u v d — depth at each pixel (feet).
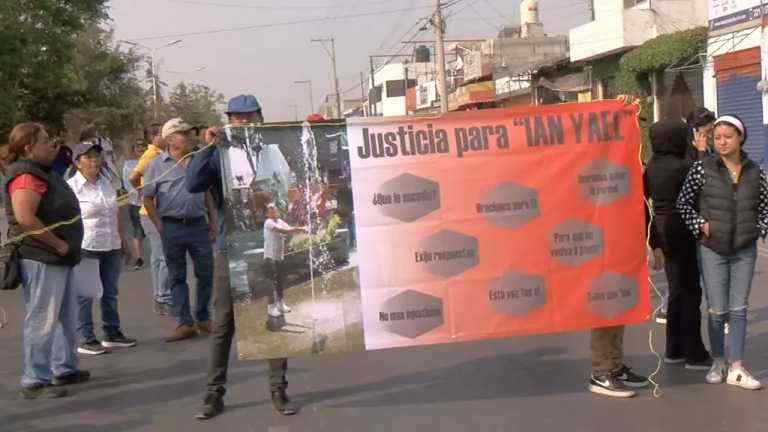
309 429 16.51
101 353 23.67
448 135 17.11
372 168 16.98
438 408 17.60
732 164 17.83
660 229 19.58
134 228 41.93
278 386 17.48
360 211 17.01
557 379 19.38
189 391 19.57
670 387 18.40
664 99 81.05
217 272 17.30
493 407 17.52
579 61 97.09
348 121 16.92
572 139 17.40
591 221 17.53
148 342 24.99
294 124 16.81
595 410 17.07
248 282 16.84
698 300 19.67
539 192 17.37
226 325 17.31
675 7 85.25
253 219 16.79
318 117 17.56
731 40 67.82
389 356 21.98
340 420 17.02
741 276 18.02
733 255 17.99
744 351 20.04
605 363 18.07
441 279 17.22
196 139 24.93
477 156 17.16
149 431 16.76
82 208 22.75
